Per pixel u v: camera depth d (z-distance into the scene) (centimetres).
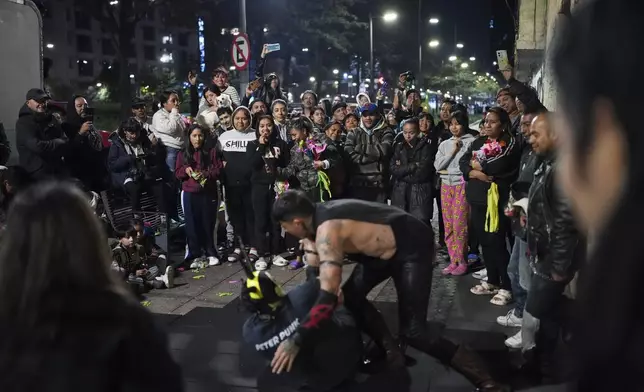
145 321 159
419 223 341
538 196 330
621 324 63
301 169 672
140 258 596
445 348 344
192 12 2792
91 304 152
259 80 960
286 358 306
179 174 690
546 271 325
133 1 2647
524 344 396
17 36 691
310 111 930
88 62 6694
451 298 551
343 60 4134
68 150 707
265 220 696
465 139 621
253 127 763
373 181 713
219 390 373
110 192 725
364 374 384
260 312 351
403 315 343
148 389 152
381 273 358
